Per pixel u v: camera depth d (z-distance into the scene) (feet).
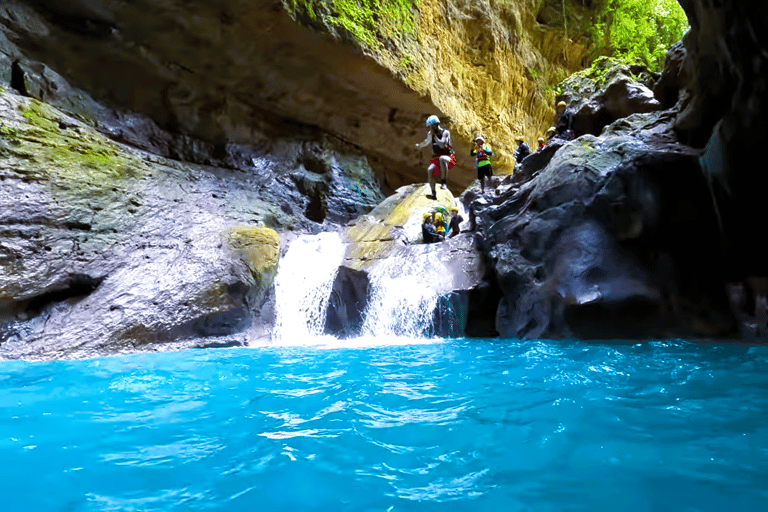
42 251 25.55
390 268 31.32
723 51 17.02
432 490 7.19
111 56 37.32
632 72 33.78
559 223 24.93
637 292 21.65
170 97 41.09
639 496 6.68
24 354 22.25
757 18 14.57
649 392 12.43
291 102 45.78
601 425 9.88
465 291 27.66
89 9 34.22
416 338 28.30
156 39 37.35
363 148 52.16
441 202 40.19
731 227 20.93
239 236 32.24
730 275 22.13
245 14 36.14
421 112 48.85
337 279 32.19
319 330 31.96
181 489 7.41
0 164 25.66
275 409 11.98
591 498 6.69
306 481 7.59
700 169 21.09
